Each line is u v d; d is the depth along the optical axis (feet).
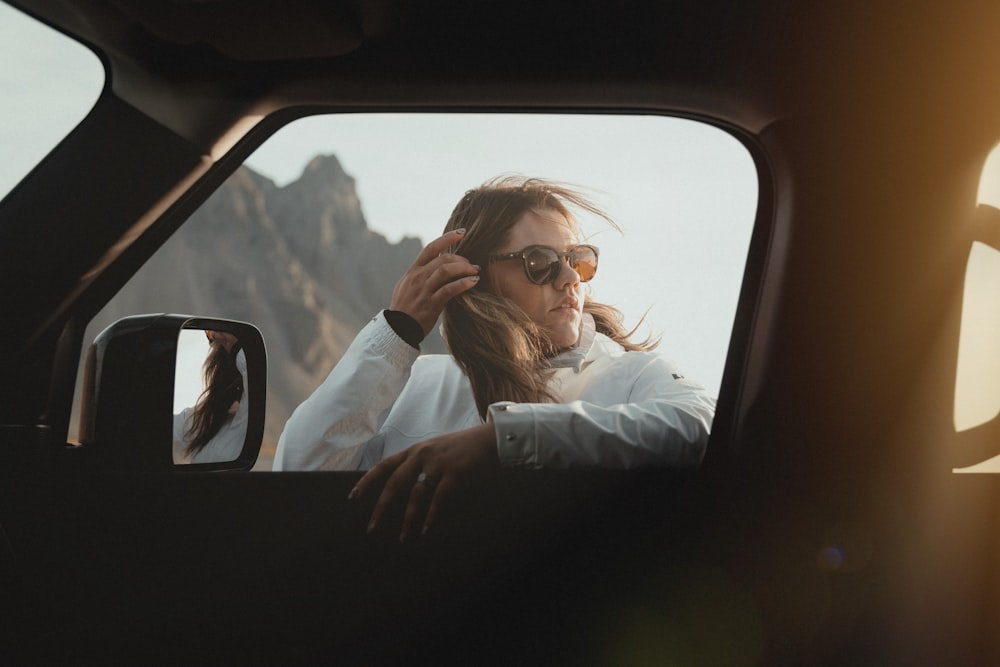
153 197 5.97
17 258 5.75
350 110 6.07
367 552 5.45
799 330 5.14
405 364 6.65
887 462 5.02
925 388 5.02
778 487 5.11
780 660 4.97
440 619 5.36
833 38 5.23
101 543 5.49
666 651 5.14
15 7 5.64
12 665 5.36
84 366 5.64
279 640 5.41
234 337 6.73
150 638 5.44
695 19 5.39
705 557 5.19
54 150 5.88
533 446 5.47
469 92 5.89
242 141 6.15
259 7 5.44
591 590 5.28
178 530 5.48
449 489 5.46
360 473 5.54
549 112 5.94
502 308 7.33
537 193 7.43
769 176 5.45
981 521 5.03
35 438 5.53
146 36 5.71
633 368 7.02
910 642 4.92
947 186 5.05
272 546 5.47
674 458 5.54
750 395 5.24
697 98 5.63
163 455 5.51
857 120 5.18
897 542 4.97
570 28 5.60
